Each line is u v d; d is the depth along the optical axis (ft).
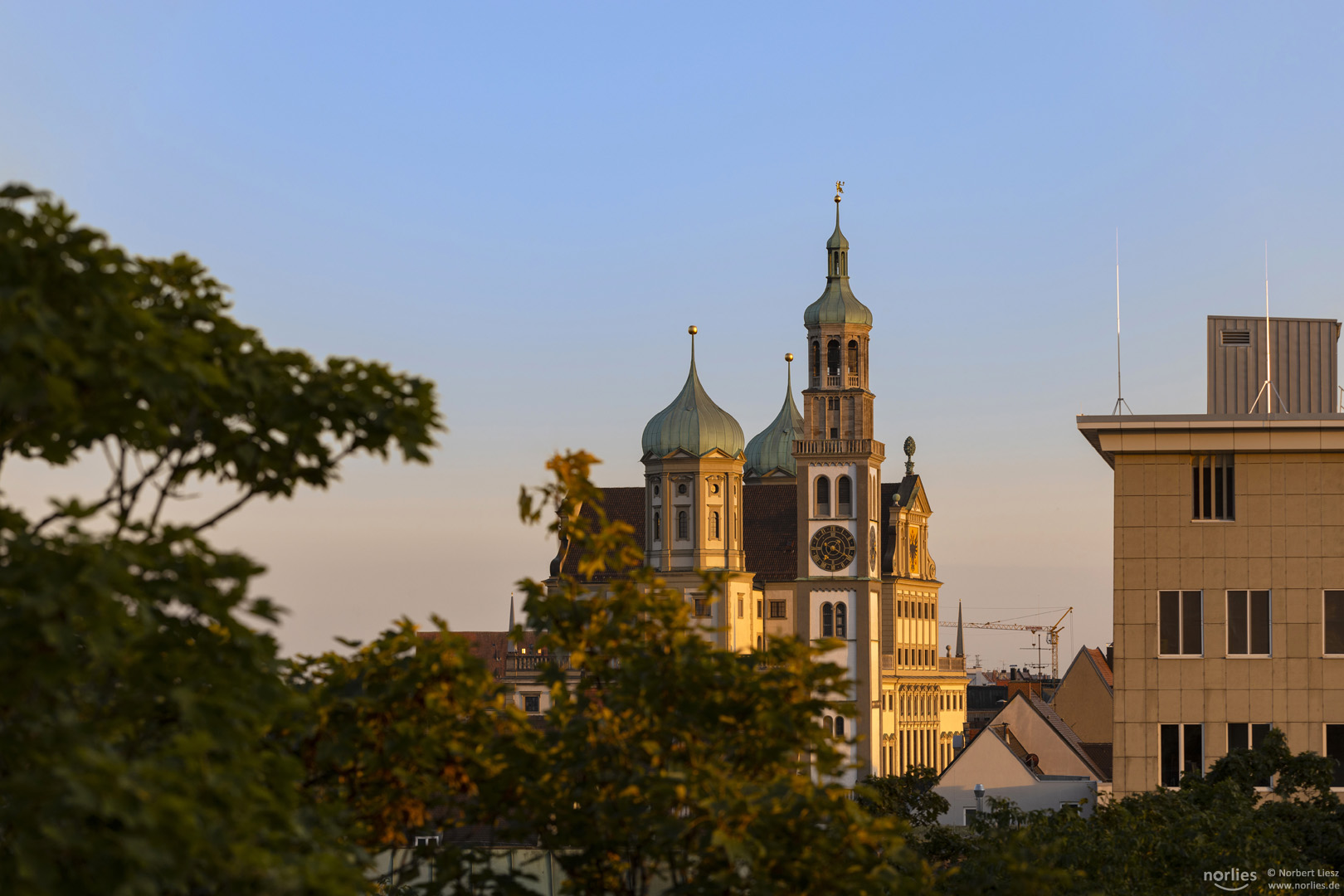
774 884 73.72
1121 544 285.02
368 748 79.66
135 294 64.34
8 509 59.82
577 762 80.74
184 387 63.52
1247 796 231.71
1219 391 320.91
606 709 82.64
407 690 79.05
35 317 58.59
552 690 86.63
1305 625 279.49
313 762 80.23
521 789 81.97
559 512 89.45
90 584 56.90
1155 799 206.18
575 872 83.05
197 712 61.57
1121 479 285.84
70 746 57.77
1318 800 238.68
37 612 57.11
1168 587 283.59
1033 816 205.57
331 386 72.18
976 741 445.78
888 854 76.54
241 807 59.93
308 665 83.56
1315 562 279.90
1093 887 151.12
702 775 73.82
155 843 54.49
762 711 79.87
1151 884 166.71
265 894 57.98
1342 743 277.64
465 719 85.61
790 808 74.59
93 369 60.39
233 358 69.72
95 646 57.41
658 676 80.64
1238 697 280.72
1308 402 319.47
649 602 84.33
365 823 81.66
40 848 54.95
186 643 65.05
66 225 61.16
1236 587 281.74
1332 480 280.10
